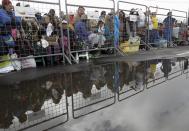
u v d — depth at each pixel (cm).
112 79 409
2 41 534
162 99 276
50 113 250
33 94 333
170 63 585
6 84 405
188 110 233
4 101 304
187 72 454
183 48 1052
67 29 648
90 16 731
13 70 547
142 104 258
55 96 318
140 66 546
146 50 952
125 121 208
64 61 641
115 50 803
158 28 1086
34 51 602
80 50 688
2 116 249
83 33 714
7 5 555
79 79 423
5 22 539
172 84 354
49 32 628
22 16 579
